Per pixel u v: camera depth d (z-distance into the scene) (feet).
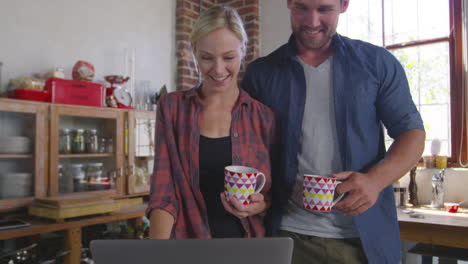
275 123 3.95
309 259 3.72
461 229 6.88
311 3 3.60
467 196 9.20
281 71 4.08
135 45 10.98
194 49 3.51
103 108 8.73
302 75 3.94
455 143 9.70
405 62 10.52
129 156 9.18
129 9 10.86
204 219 3.61
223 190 3.63
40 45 8.93
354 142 3.70
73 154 8.25
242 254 1.85
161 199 3.56
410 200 9.55
